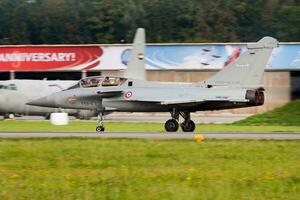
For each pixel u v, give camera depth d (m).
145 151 101.75
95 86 156.50
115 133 138.25
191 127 153.62
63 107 160.50
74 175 80.88
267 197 68.00
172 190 70.00
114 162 91.38
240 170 83.88
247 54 150.38
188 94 149.50
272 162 90.94
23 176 80.44
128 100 152.38
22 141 116.12
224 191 69.81
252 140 116.94
